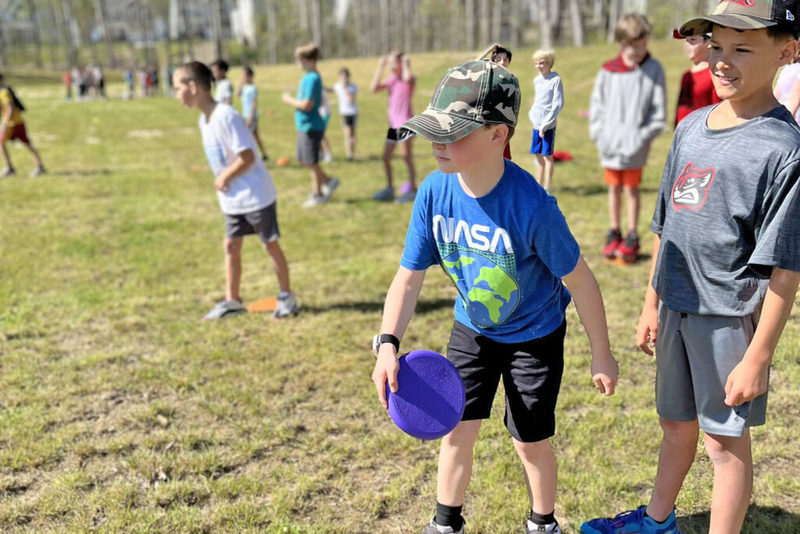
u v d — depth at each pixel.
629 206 5.80
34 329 4.84
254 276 6.00
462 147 1.95
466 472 2.43
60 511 2.86
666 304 2.16
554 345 2.31
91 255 6.69
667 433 2.36
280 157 12.60
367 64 41.47
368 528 2.73
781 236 1.81
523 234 2.09
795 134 1.83
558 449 3.21
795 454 3.07
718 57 1.86
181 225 7.82
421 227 2.27
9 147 15.20
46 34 83.88
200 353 4.37
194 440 3.36
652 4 48.09
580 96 21.17
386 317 2.31
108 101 32.53
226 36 99.19
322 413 3.63
